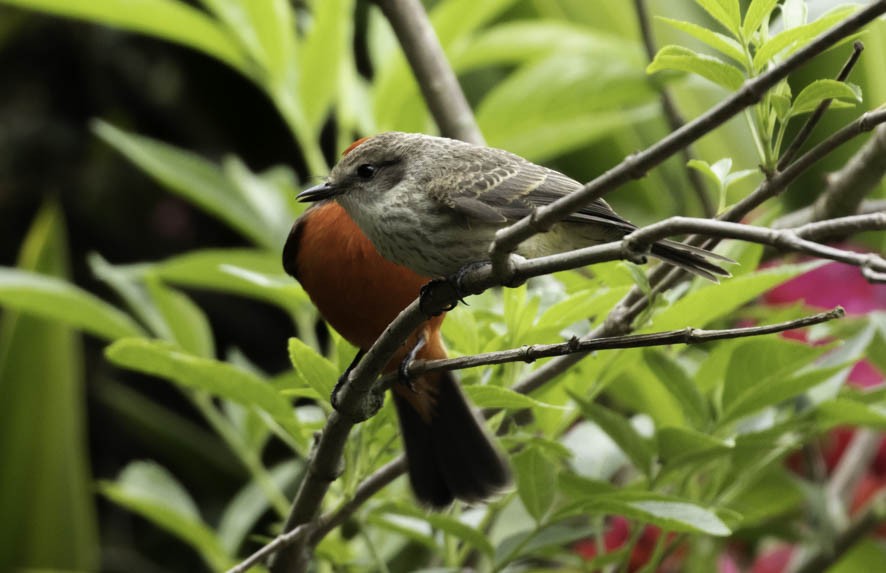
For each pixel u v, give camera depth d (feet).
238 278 28.68
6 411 35.37
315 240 26.50
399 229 23.11
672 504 21.44
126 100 50.01
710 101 42.14
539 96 32.19
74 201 49.21
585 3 42.63
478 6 32.81
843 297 32.50
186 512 28.78
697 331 17.21
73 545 35.37
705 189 32.81
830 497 30.32
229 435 28.25
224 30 33.32
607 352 24.71
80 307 28.17
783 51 19.66
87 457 46.80
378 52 34.68
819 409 23.71
